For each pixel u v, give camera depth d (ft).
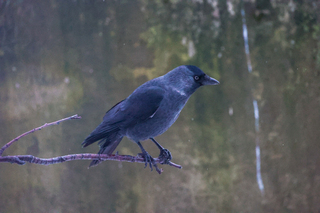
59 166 44.98
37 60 45.98
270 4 46.24
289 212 44.70
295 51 46.16
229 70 45.78
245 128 45.24
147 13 45.73
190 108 45.39
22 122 45.83
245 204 44.39
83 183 44.57
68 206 44.24
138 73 45.21
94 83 45.37
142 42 45.55
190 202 44.29
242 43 45.96
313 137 45.83
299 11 46.62
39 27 46.16
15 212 44.83
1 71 46.32
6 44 46.24
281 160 45.24
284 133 45.55
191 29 45.83
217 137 45.03
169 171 44.70
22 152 45.39
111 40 45.57
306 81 46.32
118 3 45.78
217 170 44.57
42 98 45.73
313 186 45.44
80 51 45.73
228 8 46.16
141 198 44.39
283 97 45.80
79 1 45.91
